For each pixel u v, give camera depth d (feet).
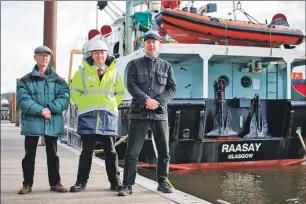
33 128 14.60
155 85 14.85
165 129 15.19
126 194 14.90
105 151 15.87
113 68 15.51
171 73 15.26
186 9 35.96
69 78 44.80
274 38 31.91
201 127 27.89
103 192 15.55
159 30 33.53
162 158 15.48
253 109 30.14
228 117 29.43
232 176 26.58
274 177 26.22
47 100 14.73
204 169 28.91
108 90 15.23
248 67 32.78
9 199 14.24
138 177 18.76
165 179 15.57
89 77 15.12
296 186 23.25
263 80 33.68
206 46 28.58
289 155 31.17
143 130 15.05
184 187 22.93
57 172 15.64
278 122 30.76
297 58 31.04
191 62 31.94
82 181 15.78
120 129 31.86
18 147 35.37
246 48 29.53
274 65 33.99
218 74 32.58
